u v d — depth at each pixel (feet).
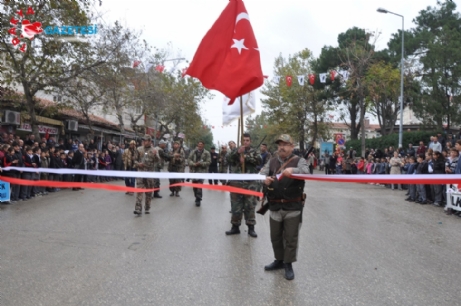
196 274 14.47
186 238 20.17
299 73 117.60
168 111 108.17
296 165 14.70
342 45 117.19
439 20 103.40
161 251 17.46
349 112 133.39
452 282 14.14
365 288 13.37
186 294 12.50
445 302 12.24
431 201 36.94
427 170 38.40
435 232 23.56
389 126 119.75
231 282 13.73
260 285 13.51
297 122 124.57
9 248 17.28
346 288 13.34
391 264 16.28
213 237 20.67
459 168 31.53
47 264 15.15
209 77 16.78
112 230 21.59
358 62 93.09
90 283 13.23
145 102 87.04
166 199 36.83
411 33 106.63
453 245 20.12
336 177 11.00
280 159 15.31
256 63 16.10
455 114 75.10
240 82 15.97
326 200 38.58
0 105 53.42
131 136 111.34
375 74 89.20
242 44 16.28
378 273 15.01
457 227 25.45
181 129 125.80
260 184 21.94
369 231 23.20
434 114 77.10
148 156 27.81
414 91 89.81
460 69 72.49
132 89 79.66
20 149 34.22
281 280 14.06
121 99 79.92
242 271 14.98
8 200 31.07
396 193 47.26
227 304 11.82
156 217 26.30
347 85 95.14
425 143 77.15
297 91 118.42
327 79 113.80
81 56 49.03
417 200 38.04
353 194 45.39
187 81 111.34
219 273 14.66
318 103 121.70
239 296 12.47
